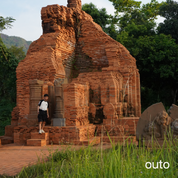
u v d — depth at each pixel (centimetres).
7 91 2708
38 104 1136
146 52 2186
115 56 1411
